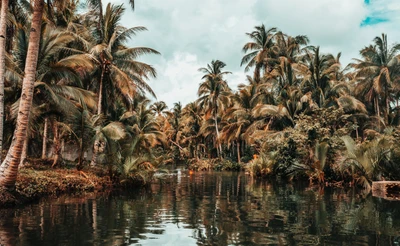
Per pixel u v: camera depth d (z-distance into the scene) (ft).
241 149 154.92
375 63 105.50
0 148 37.93
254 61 140.46
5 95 58.85
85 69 74.13
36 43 38.14
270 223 29.35
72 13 81.10
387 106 110.93
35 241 22.61
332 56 136.26
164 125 195.93
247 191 55.47
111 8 78.54
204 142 187.73
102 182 57.11
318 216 32.83
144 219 30.71
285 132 88.63
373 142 58.39
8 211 33.35
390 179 57.36
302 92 108.78
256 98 123.54
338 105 96.37
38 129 88.79
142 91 82.84
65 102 59.21
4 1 39.34
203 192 53.62
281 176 86.33
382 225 28.63
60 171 59.36
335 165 66.23
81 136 61.26
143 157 62.13
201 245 22.25
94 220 29.81
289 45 138.31
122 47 81.76
